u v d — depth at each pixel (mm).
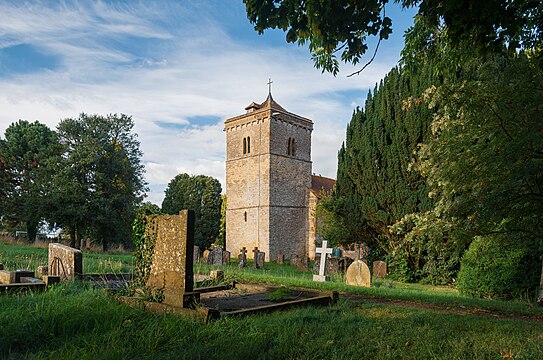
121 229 35312
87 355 4297
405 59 8266
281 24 5414
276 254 40688
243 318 6176
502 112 7152
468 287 11492
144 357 4445
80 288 8250
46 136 43969
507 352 4820
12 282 8680
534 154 6820
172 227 7031
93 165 34062
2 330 4996
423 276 16188
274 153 41562
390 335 5535
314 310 7109
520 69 7344
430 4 4988
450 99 7691
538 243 10078
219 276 10828
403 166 15820
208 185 53156
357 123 18578
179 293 6562
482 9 4652
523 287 10750
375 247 18609
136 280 7703
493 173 7234
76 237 34938
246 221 42500
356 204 17938
